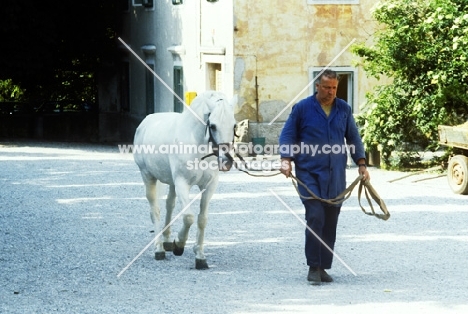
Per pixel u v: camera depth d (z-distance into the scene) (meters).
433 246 12.84
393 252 12.42
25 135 37.47
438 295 9.79
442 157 22.78
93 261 12.12
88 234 14.27
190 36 32.16
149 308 9.43
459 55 22.78
